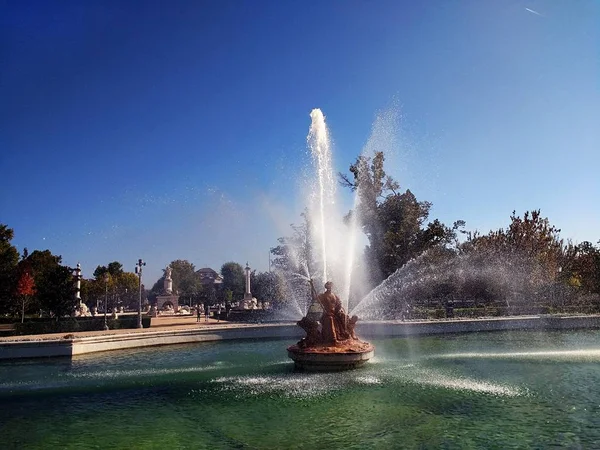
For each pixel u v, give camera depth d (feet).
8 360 77.10
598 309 140.26
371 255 143.43
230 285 353.51
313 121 87.51
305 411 40.78
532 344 83.87
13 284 138.51
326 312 59.93
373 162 145.79
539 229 167.02
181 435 35.37
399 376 53.83
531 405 41.22
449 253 154.51
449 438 33.12
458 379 52.16
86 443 34.30
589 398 43.21
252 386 50.67
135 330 110.22
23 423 39.88
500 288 160.56
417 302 151.02
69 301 136.05
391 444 32.19
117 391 51.21
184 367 65.46
